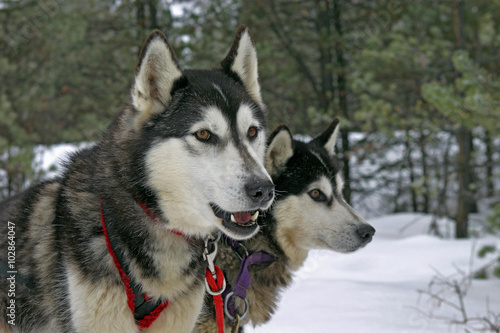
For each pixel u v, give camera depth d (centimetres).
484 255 635
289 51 1066
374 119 873
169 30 962
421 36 1004
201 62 941
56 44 1045
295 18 1125
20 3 996
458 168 1014
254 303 331
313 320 417
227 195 232
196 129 243
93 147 272
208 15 1005
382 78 1003
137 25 962
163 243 245
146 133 243
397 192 1465
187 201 240
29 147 864
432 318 435
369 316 430
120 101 908
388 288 536
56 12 993
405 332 391
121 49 1003
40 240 252
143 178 239
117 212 240
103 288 234
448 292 547
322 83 1075
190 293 254
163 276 243
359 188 1402
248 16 1025
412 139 911
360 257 734
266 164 342
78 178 257
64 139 997
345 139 1015
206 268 269
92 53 1046
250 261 324
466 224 1015
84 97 1117
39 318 254
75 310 235
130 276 239
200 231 249
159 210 240
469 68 611
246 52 291
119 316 239
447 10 1029
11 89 1024
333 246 345
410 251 774
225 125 247
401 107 941
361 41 1004
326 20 1050
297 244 349
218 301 279
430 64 928
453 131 891
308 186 346
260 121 281
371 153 1147
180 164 239
